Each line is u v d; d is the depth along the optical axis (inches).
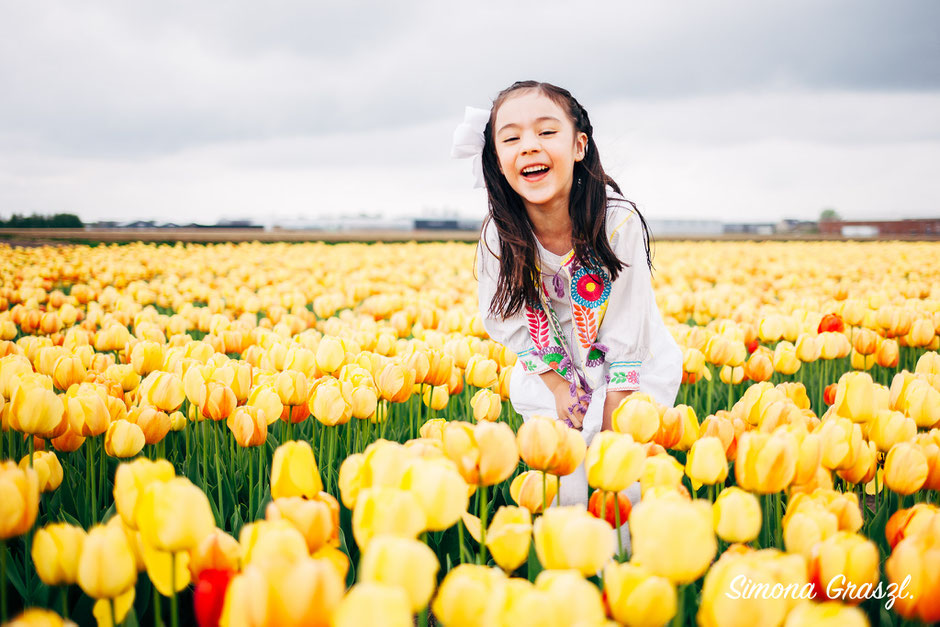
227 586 58.0
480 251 139.4
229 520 123.3
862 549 59.1
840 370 226.1
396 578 50.9
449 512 62.9
